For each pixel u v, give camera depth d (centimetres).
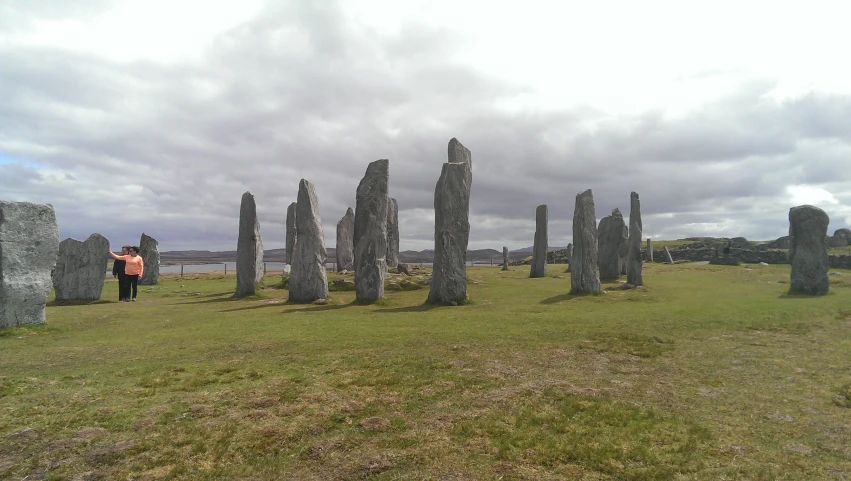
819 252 2384
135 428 740
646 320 1692
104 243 2534
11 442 691
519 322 1669
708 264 4466
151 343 1352
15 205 1597
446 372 1039
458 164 2311
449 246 2264
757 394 910
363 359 1147
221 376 1004
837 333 1448
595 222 2558
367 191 2372
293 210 4431
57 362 1141
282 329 1552
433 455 664
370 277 2319
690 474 613
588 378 1007
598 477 609
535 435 725
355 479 607
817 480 594
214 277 4222
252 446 686
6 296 1549
